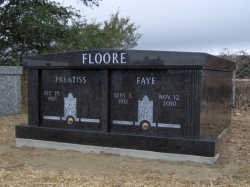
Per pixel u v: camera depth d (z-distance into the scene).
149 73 5.71
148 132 5.75
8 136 7.58
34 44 16.64
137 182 4.42
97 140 5.99
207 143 5.20
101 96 6.06
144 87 5.76
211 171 4.89
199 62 5.21
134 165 5.21
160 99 5.64
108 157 5.68
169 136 5.57
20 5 16.11
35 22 15.55
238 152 6.09
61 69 6.46
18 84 11.33
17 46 16.83
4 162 5.45
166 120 5.60
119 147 5.82
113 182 4.43
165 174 4.76
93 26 20.55
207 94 5.84
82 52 6.08
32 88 6.67
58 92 6.51
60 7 17.23
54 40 16.81
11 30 16.33
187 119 5.43
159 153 5.51
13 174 4.78
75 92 6.34
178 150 5.38
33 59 6.58
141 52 5.60
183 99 5.46
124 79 5.91
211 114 6.22
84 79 6.25
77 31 18.45
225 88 7.98
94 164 5.29
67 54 6.22
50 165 5.26
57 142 6.32
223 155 5.85
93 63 6.00
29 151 6.19
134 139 5.69
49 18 16.28
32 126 6.60
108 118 6.02
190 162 5.29
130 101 5.88
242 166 5.18
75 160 5.54
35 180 4.52
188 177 4.62
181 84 5.46
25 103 13.54
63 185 4.32
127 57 5.71
